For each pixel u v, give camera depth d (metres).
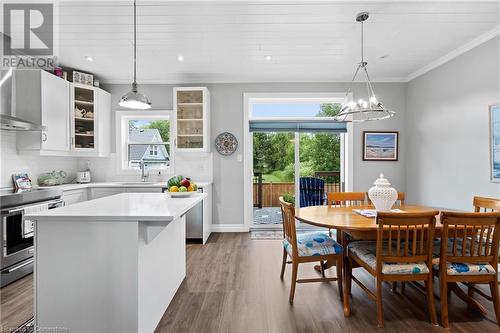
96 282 1.54
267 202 4.79
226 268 2.86
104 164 4.31
